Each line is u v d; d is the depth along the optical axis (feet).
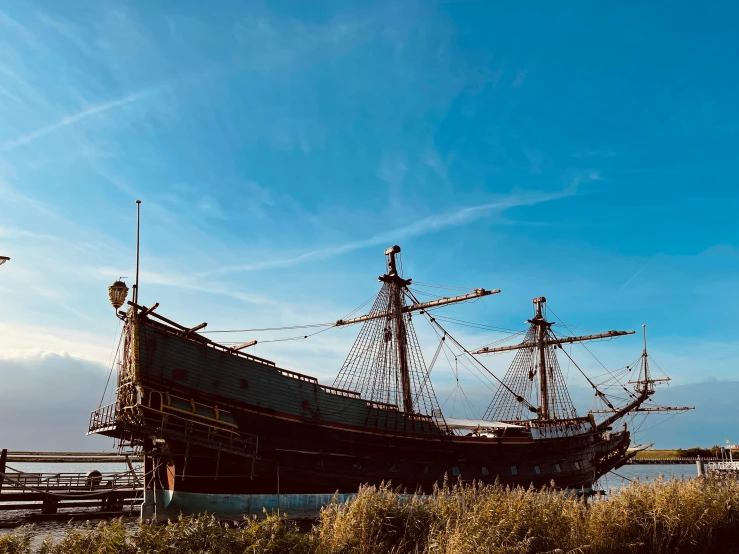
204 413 105.91
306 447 116.37
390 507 60.13
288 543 50.78
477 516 56.44
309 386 121.80
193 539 48.14
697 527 67.00
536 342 242.58
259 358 115.75
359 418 127.44
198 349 108.27
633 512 66.74
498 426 149.69
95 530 49.01
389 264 182.29
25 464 335.67
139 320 103.04
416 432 133.90
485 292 166.61
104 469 325.83
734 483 83.56
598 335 241.14
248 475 108.99
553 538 57.98
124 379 105.91
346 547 54.34
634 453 206.28
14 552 43.68
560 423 167.63
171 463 107.45
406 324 178.81
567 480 162.09
